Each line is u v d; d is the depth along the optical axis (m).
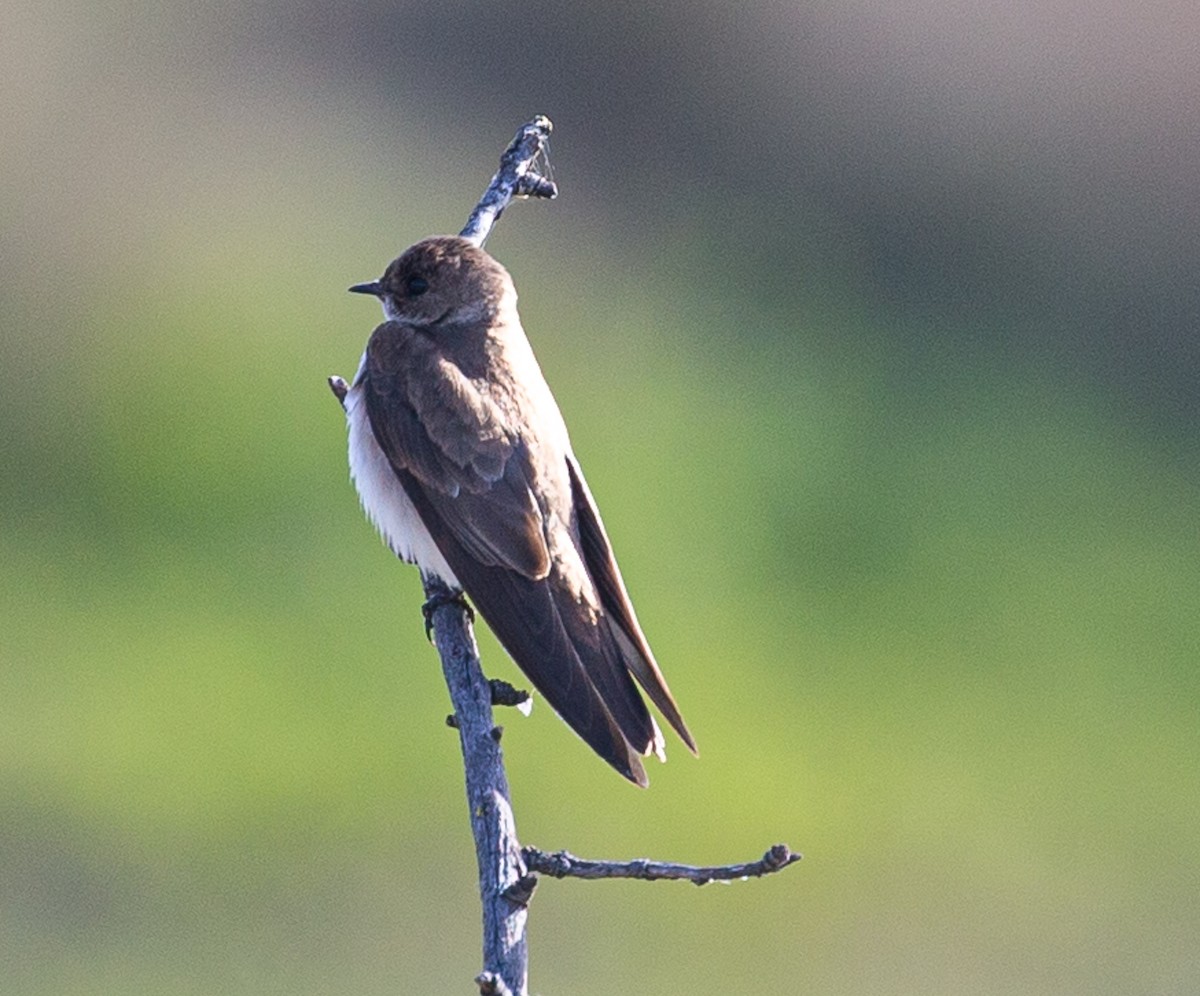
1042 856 15.52
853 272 23.47
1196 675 17.27
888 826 15.41
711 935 14.52
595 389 19.88
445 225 22.03
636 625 9.30
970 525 19.17
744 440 19.78
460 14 25.05
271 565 17.11
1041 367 22.39
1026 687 17.08
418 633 16.44
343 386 10.06
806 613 17.77
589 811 14.95
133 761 15.16
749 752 15.98
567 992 14.01
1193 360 22.77
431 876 14.48
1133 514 20.05
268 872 14.46
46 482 17.98
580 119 25.00
